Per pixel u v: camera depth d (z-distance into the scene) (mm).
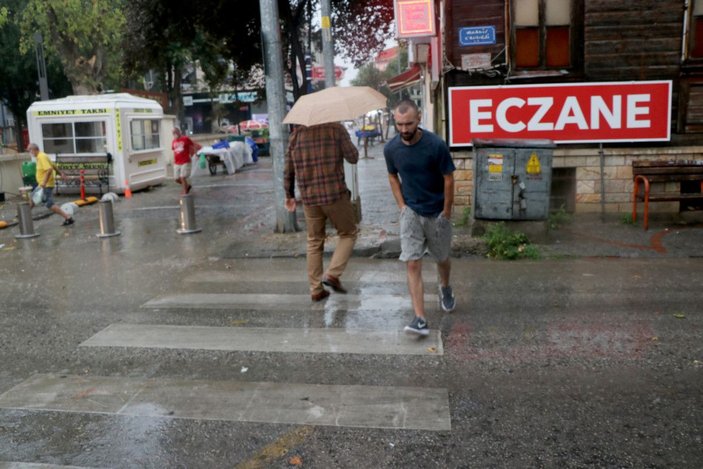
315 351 5086
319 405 4133
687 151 10016
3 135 50000
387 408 4059
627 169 10125
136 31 16609
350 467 3408
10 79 38594
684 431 3656
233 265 8359
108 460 3568
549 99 10000
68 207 12539
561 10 9797
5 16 30969
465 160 10227
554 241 8555
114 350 5297
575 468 3320
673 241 8367
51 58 36281
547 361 4707
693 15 9703
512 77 9961
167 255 9156
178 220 12461
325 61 12852
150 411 4145
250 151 27172
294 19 15109
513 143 8375
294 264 8312
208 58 25594
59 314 6410
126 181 17344
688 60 9812
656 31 9781
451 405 4070
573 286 6645
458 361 4773
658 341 5016
